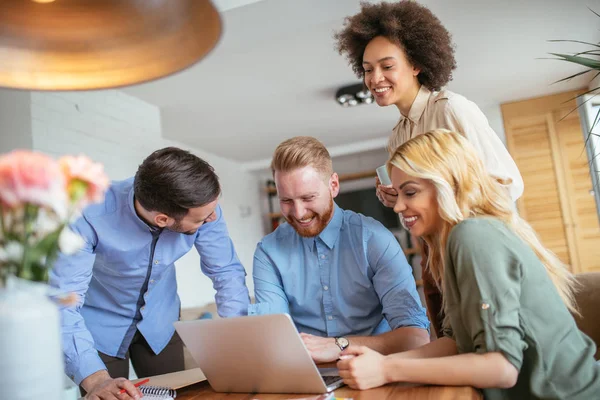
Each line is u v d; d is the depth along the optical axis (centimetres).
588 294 158
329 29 313
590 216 481
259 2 247
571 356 94
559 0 308
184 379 123
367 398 91
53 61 95
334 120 538
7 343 63
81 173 72
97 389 114
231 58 342
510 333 89
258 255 158
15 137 309
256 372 103
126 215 164
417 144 107
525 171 501
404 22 173
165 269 177
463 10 311
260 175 779
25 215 68
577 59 209
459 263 95
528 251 98
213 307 462
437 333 179
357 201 767
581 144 487
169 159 142
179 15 88
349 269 149
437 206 105
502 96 493
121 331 185
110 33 94
